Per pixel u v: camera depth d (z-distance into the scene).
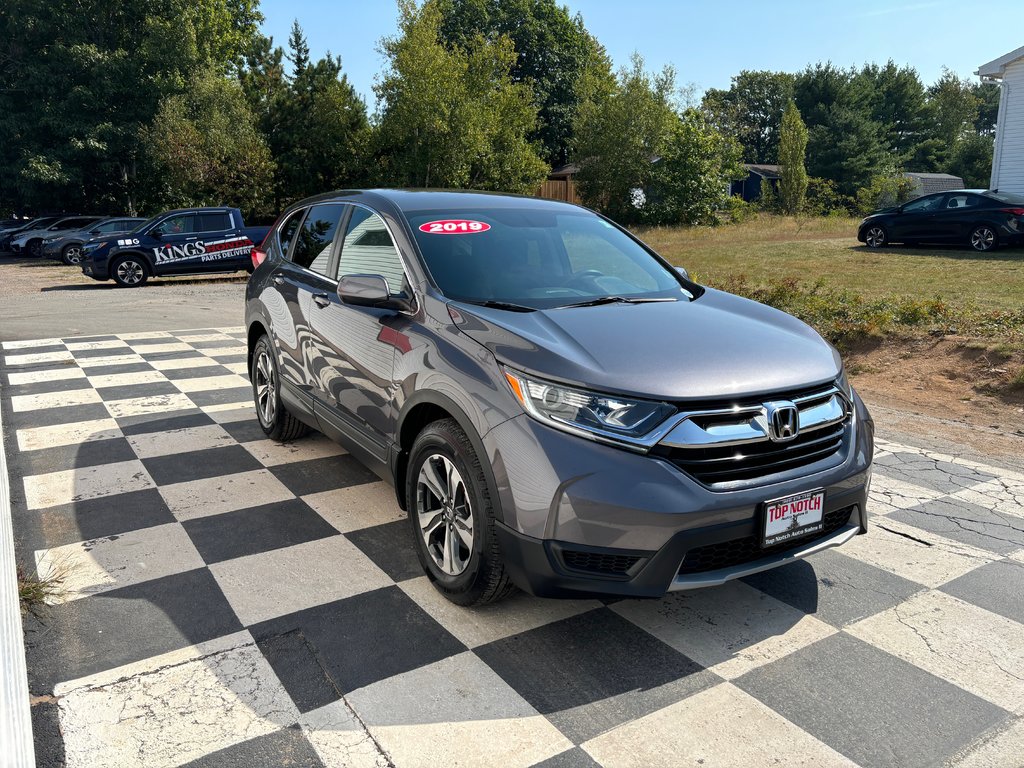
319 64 28.95
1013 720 2.40
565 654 2.75
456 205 3.99
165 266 16.62
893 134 64.25
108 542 3.63
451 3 49.25
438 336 3.10
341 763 2.19
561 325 2.98
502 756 2.23
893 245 17.47
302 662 2.68
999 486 4.45
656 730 2.35
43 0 28.64
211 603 3.08
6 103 28.41
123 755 2.21
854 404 3.08
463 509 2.96
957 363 6.88
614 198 33.97
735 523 2.57
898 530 3.85
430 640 2.83
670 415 2.55
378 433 3.55
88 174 30.78
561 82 49.44
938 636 2.88
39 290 15.68
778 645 2.82
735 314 3.40
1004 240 14.88
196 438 5.21
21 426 5.45
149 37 29.84
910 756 2.24
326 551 3.55
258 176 26.78
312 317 4.17
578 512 2.50
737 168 35.00
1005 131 21.11
